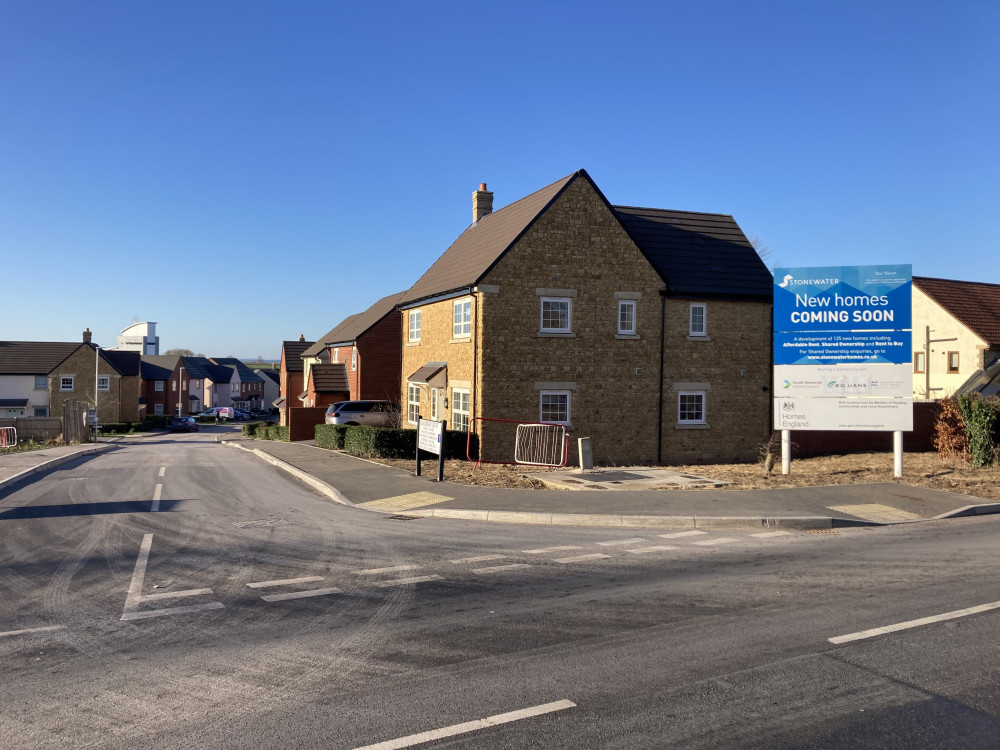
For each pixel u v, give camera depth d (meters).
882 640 6.44
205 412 99.06
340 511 13.39
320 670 5.80
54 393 68.06
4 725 4.86
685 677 5.64
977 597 7.73
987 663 5.91
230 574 8.77
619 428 23.38
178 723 4.88
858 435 24.31
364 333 39.34
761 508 12.70
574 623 6.94
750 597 7.79
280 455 23.67
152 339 114.31
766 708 5.11
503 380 22.00
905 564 9.29
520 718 4.95
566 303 22.83
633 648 6.27
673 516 12.02
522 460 21.88
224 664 5.93
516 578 8.59
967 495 14.20
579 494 13.96
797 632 6.66
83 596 7.84
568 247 22.80
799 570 8.98
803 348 16.66
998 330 37.00
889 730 4.79
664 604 7.54
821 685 5.49
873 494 14.13
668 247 25.89
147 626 6.86
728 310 24.97
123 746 4.58
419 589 8.11
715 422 24.69
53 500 14.87
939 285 39.41
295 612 7.29
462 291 22.88
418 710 5.07
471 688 5.44
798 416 16.69
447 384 24.50
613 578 8.59
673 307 24.22
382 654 6.14
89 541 10.70
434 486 15.19
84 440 38.84
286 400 56.06
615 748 4.55
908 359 16.11
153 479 18.62
